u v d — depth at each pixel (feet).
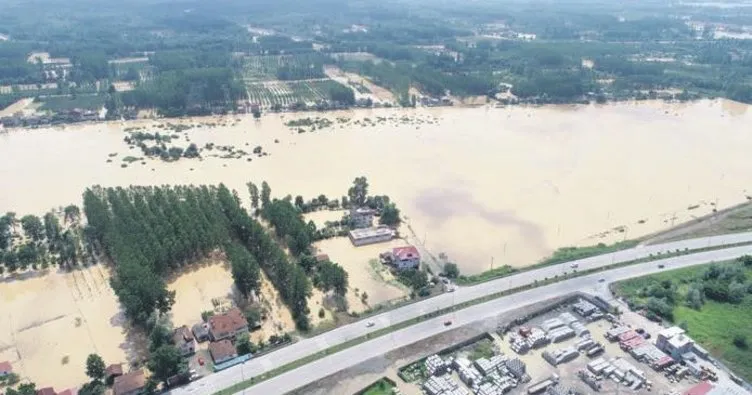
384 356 529.04
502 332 568.00
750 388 500.33
